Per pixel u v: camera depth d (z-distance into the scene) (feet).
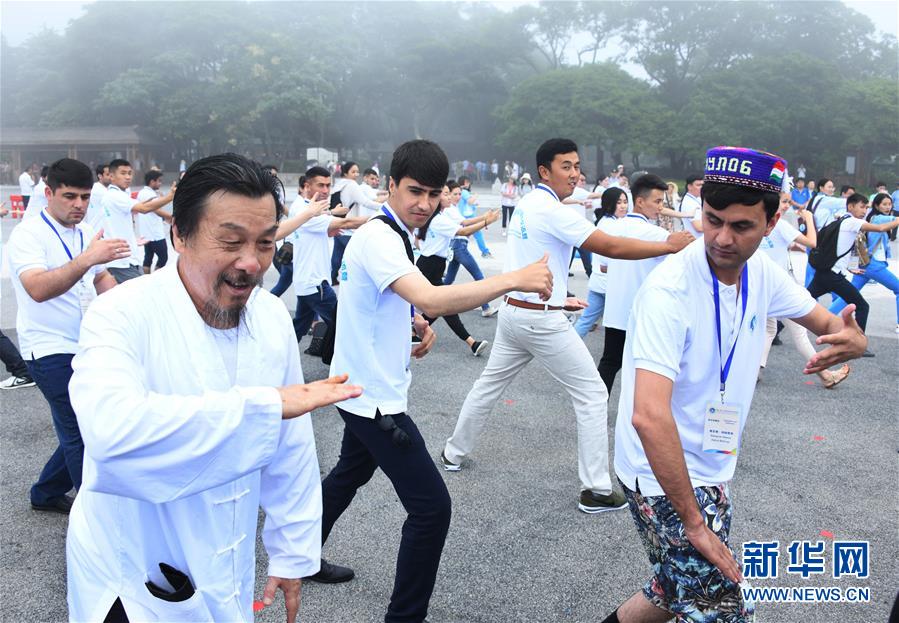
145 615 4.94
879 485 13.35
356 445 9.46
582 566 10.52
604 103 155.84
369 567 10.45
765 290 6.97
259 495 5.55
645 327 6.36
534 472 13.79
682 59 176.24
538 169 12.32
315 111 153.99
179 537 4.92
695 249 6.61
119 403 4.21
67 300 10.77
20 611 9.18
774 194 6.06
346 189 30.12
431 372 20.52
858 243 24.61
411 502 8.40
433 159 8.05
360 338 8.44
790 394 18.88
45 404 17.16
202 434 4.31
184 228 4.77
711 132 147.23
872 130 147.13
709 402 6.74
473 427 13.44
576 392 12.25
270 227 4.79
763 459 14.56
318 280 20.22
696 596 6.72
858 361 22.24
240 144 167.02
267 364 5.32
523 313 12.12
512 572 10.34
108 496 4.92
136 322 4.69
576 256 44.60
